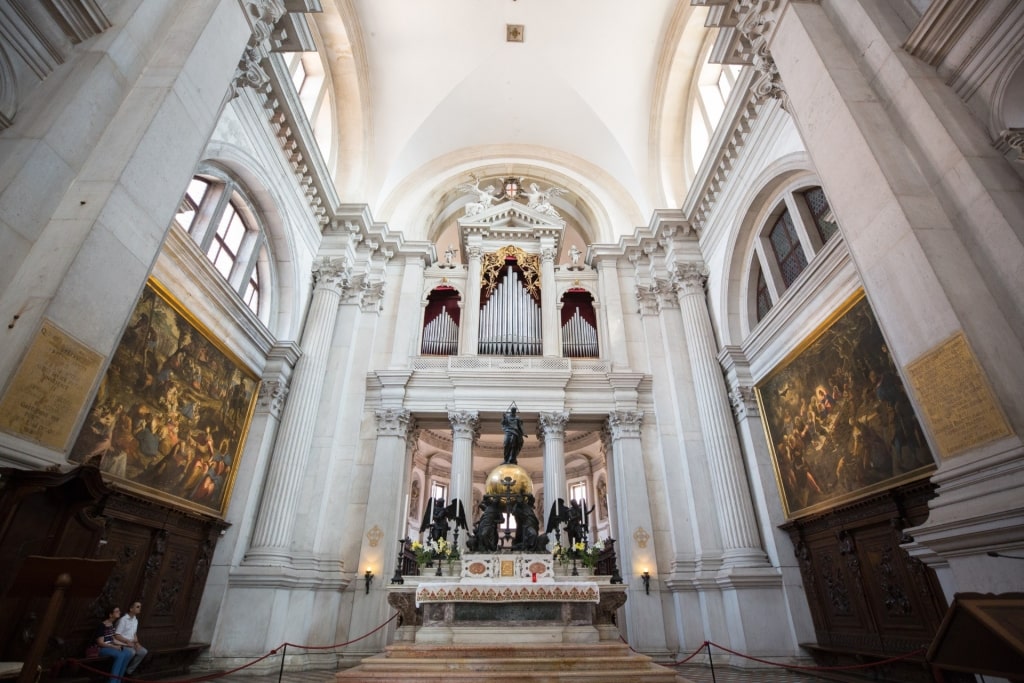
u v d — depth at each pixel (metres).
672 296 12.33
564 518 8.08
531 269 14.08
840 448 7.50
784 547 8.88
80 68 4.75
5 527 3.52
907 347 4.41
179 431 7.39
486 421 12.30
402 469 10.93
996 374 3.74
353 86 13.14
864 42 5.46
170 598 7.33
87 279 4.19
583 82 14.02
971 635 2.30
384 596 9.52
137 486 6.54
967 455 3.87
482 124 15.40
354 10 12.26
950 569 4.09
